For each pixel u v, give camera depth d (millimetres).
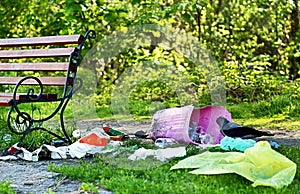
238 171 3529
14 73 10914
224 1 12094
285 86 9562
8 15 10773
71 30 10055
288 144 5191
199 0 11539
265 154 3607
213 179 3518
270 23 11805
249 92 9484
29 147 4891
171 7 9992
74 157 4652
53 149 4648
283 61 11477
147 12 10102
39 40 5254
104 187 3492
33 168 4223
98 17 9750
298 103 8219
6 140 5238
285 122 7102
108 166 4066
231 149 4449
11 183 3701
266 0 11820
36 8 10859
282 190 3236
